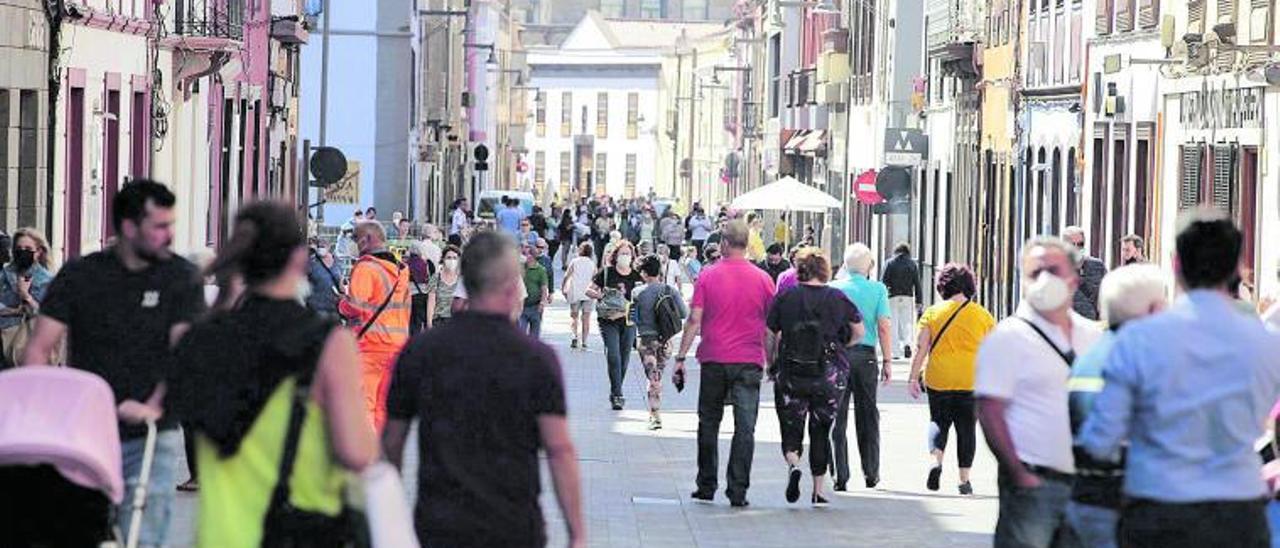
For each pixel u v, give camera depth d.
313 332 16.03
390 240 72.81
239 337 16.08
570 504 17.34
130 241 21.62
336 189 86.31
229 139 78.75
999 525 21.67
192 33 67.75
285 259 16.23
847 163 115.88
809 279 34.69
